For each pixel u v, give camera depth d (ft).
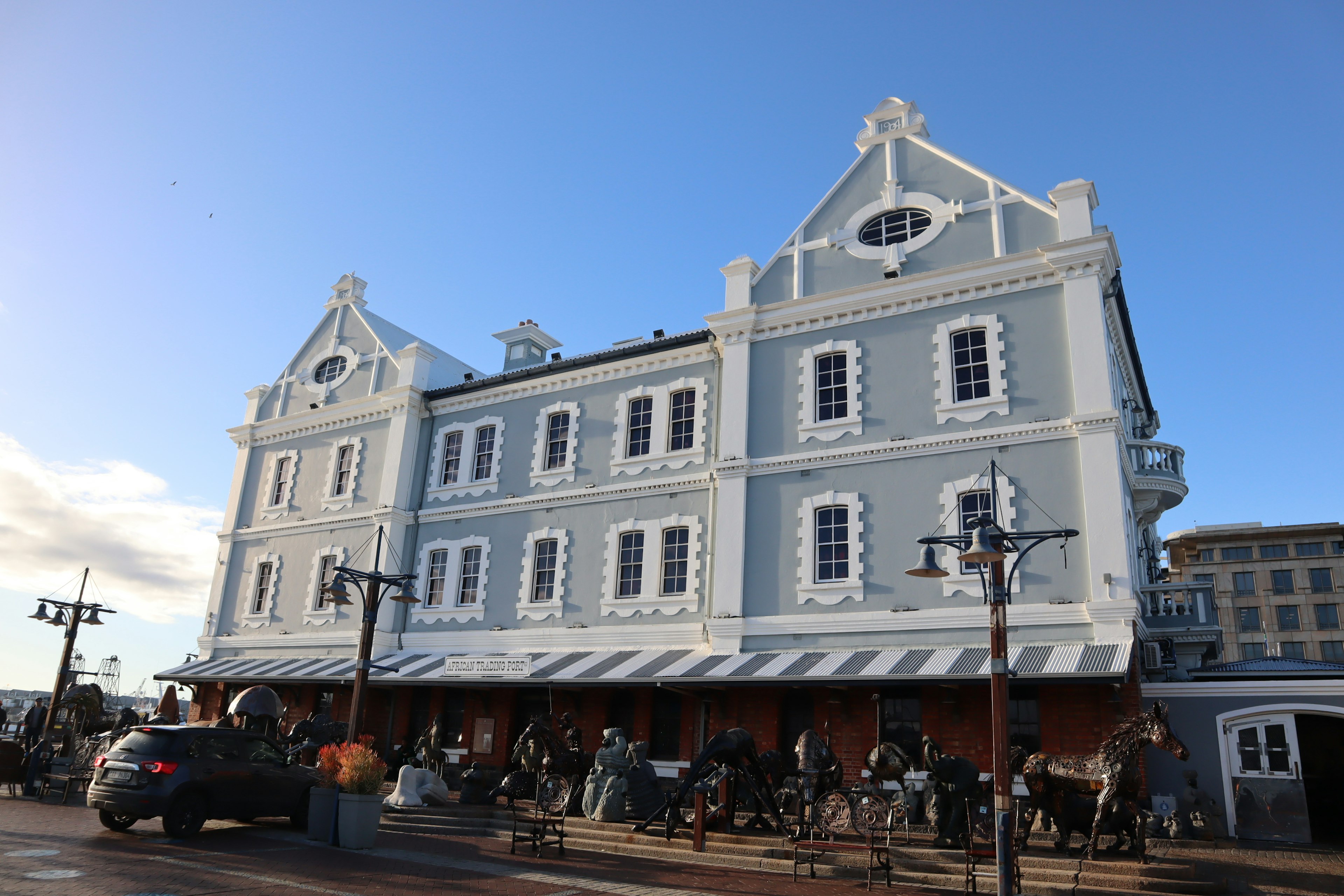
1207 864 47.03
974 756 58.75
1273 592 255.29
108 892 33.68
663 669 68.08
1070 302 64.75
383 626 91.04
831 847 44.75
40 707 88.17
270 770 53.78
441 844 52.29
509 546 88.43
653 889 40.86
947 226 72.13
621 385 87.30
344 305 112.06
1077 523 60.54
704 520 77.61
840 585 67.26
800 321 75.56
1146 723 45.37
